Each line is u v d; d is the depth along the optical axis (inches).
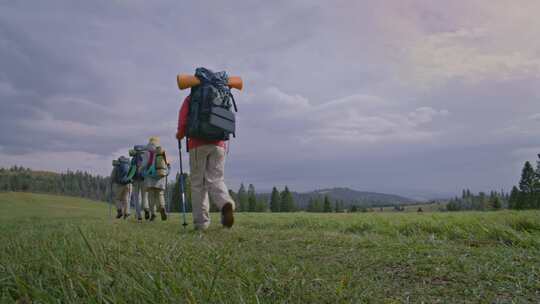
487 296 78.3
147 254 103.9
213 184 231.3
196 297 62.6
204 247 132.8
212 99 224.4
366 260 114.9
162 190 396.2
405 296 79.4
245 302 63.3
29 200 3676.2
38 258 88.8
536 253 118.1
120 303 56.4
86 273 73.2
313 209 4891.7
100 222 298.5
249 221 289.4
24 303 57.6
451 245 139.9
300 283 78.0
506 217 213.0
